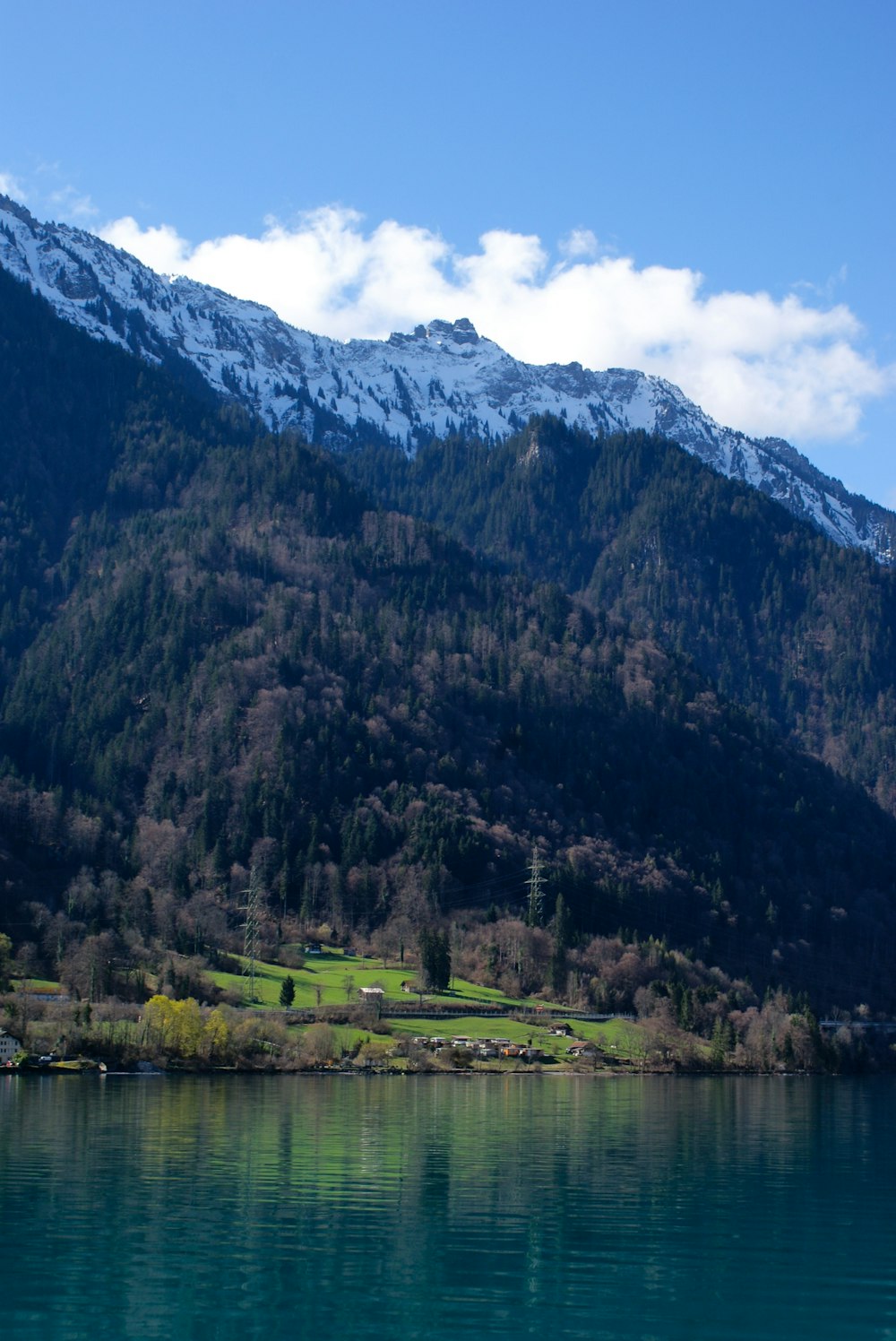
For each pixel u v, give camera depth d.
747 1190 112.88
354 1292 80.25
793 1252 91.69
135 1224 94.00
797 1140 143.12
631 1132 144.75
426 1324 75.31
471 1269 85.31
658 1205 105.19
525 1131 141.88
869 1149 137.62
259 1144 127.25
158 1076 192.75
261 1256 86.94
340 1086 183.38
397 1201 103.06
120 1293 79.44
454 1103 166.38
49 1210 97.75
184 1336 72.75
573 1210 102.25
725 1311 78.81
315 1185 108.31
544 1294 80.88
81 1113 147.00
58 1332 73.12
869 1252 92.06
